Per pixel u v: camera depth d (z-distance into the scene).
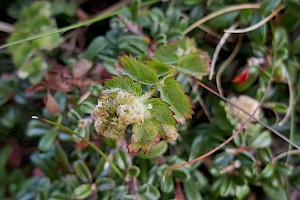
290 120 0.42
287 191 0.41
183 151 0.42
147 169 0.41
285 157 0.42
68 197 0.40
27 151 0.44
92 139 0.41
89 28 0.47
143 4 0.44
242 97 0.41
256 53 0.43
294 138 0.42
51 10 0.46
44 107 0.44
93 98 0.42
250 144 0.40
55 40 0.45
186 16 0.44
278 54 0.42
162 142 0.40
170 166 0.40
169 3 0.45
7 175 0.43
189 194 0.40
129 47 0.42
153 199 0.39
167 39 0.42
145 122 0.34
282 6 0.43
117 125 0.32
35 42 0.44
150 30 0.44
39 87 0.44
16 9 0.46
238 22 0.43
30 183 0.42
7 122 0.44
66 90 0.43
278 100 0.43
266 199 0.42
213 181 0.41
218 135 0.41
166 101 0.36
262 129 0.42
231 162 0.40
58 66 0.45
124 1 0.46
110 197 0.40
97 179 0.40
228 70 0.43
